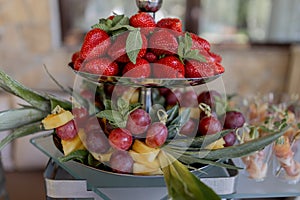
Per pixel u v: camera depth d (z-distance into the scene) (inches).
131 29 28.2
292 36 104.1
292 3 100.9
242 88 100.7
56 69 93.0
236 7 102.0
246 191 32.6
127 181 30.4
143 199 29.9
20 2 86.0
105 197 29.8
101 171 30.3
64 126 30.8
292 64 97.3
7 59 90.0
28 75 92.0
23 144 57.6
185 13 98.3
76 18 94.4
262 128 35.5
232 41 103.6
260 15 103.8
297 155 36.7
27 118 34.3
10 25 87.3
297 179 33.9
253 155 33.4
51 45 90.9
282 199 45.4
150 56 28.6
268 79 101.4
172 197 24.5
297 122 38.9
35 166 58.7
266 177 34.8
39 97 34.2
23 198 51.8
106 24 29.9
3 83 32.6
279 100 47.0
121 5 95.4
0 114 32.7
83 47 28.8
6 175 57.2
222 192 31.7
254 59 99.2
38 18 88.0
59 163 31.9
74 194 31.5
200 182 25.4
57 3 91.1
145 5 32.8
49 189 31.5
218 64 32.1
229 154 30.1
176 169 27.7
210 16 101.5
